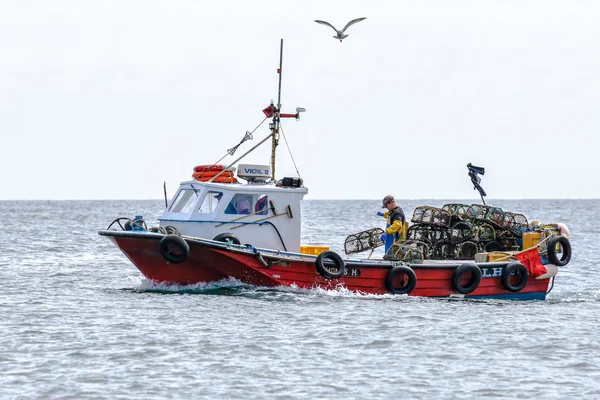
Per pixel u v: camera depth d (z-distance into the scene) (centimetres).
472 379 4806
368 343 5569
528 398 4491
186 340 5588
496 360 5216
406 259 7275
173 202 7612
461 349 5472
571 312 6888
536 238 7706
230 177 7612
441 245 7700
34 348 5381
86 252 13512
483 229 7744
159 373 4847
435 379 4797
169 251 6919
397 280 7231
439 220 7669
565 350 5475
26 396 4419
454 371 4962
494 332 5988
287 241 7531
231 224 7356
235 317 6294
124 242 7075
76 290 8038
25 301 7219
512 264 7469
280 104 7819
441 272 7319
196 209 7356
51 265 10975
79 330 5906
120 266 10888
